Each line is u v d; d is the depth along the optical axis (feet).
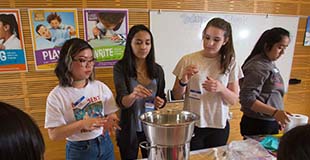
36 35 6.41
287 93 9.21
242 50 8.30
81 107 4.01
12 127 1.35
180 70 4.82
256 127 5.12
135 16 7.05
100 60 6.93
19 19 6.22
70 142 4.04
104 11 6.73
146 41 4.66
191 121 3.14
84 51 3.84
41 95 6.79
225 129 4.85
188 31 7.60
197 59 4.72
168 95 7.56
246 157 3.60
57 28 6.51
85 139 4.00
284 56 8.79
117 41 7.00
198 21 7.62
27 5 6.22
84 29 6.70
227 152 3.75
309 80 9.45
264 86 4.91
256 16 8.21
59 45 6.61
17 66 6.46
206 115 4.70
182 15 7.43
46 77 6.73
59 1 6.40
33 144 1.43
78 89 4.02
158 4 7.18
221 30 4.27
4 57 6.30
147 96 4.41
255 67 4.78
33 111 6.82
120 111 4.90
